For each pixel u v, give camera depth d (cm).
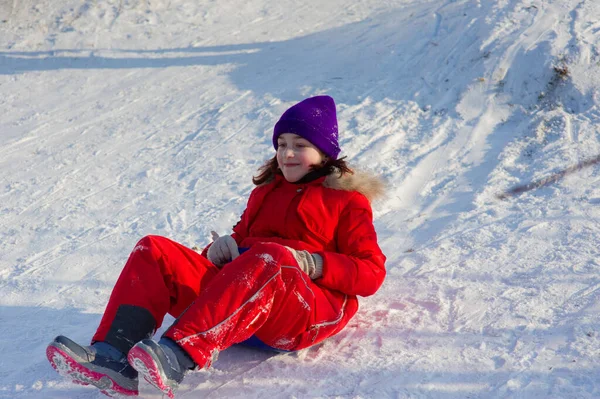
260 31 1020
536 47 633
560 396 228
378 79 712
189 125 668
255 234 291
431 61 712
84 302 353
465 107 604
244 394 248
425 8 918
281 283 238
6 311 346
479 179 468
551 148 498
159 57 925
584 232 364
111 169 579
